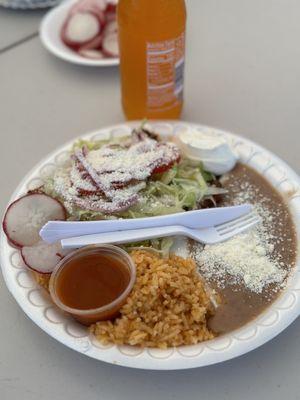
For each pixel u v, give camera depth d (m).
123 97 0.31
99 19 0.38
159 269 0.21
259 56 0.37
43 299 0.22
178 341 0.20
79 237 0.23
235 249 0.23
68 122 0.33
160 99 0.30
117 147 0.27
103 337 0.20
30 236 0.24
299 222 0.25
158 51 0.28
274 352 0.21
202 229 0.25
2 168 0.30
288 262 0.23
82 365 0.21
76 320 0.21
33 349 0.22
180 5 0.27
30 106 0.34
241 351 0.20
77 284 0.22
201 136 0.28
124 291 0.21
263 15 0.41
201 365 0.19
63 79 0.36
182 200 0.26
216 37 0.39
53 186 0.26
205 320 0.21
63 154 0.28
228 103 0.33
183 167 0.27
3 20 0.42
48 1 0.42
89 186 0.25
